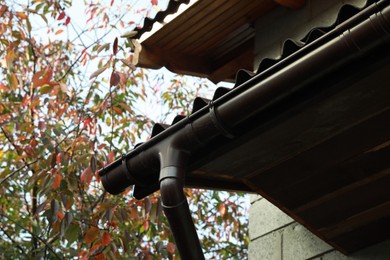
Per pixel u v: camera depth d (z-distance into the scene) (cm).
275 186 450
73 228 692
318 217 459
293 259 494
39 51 902
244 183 462
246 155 426
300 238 496
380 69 351
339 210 450
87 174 705
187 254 423
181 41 575
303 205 455
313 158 423
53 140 780
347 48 348
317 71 360
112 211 692
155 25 561
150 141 436
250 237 527
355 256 466
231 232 1034
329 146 412
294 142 411
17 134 854
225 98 397
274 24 538
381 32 338
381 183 428
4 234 852
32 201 839
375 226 451
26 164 785
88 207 786
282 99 379
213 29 561
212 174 454
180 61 588
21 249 792
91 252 668
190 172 439
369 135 401
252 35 578
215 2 528
